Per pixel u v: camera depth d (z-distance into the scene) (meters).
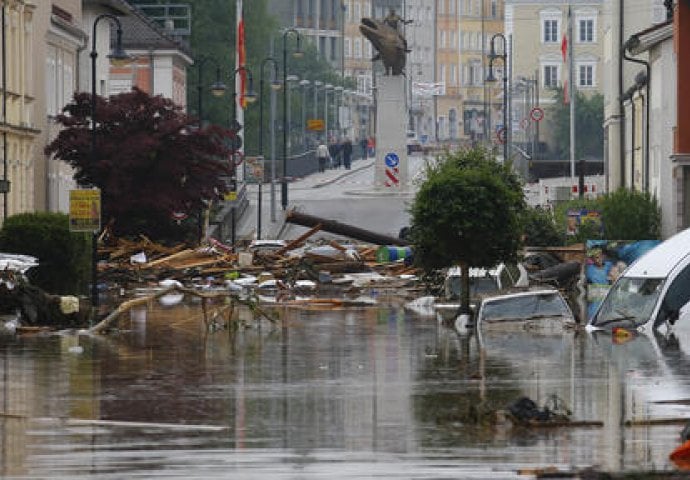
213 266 135.62
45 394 59.50
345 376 65.56
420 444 46.94
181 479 42.06
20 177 133.50
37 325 90.50
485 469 42.56
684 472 41.16
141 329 90.06
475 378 63.81
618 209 134.62
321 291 129.50
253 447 46.94
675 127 127.75
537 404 54.44
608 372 65.06
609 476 40.75
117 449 46.81
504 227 95.88
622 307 88.12
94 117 112.12
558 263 126.38
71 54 157.25
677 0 126.38
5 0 127.06
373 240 152.62
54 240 102.56
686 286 86.75
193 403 56.69
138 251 137.12
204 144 140.88
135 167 138.00
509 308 92.06
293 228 193.50
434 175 98.44
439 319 99.06
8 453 46.22
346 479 41.66
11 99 130.62
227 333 88.00
